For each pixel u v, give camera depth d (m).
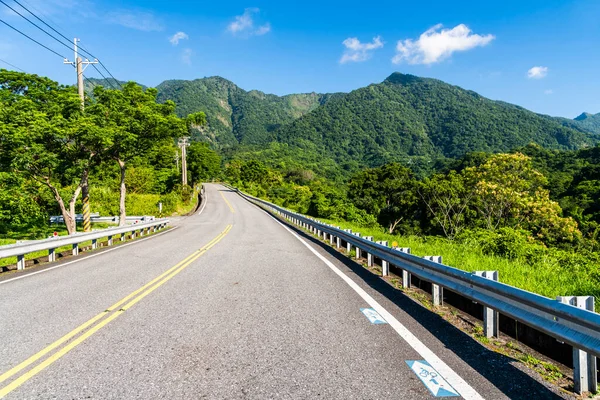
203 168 78.00
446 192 41.66
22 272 9.84
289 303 6.25
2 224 25.55
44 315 5.74
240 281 8.04
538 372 3.73
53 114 19.12
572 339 3.25
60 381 3.53
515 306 4.14
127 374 3.67
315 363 3.89
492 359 4.02
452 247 12.33
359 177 59.34
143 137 24.73
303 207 56.00
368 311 5.79
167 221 25.36
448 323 5.25
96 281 8.30
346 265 10.17
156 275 8.83
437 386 3.39
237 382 3.48
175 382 3.49
